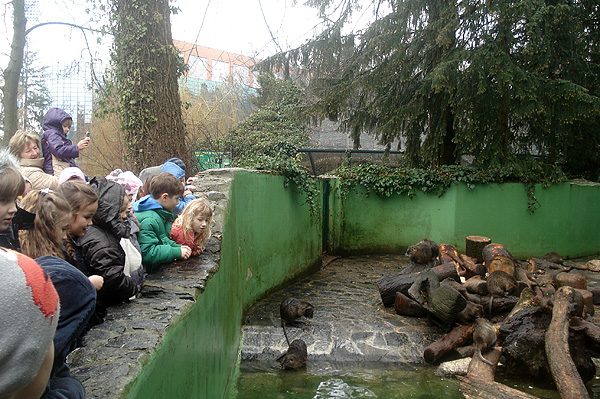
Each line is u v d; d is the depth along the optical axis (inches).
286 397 174.9
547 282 260.5
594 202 483.8
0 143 388.5
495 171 438.3
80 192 84.7
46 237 73.4
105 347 77.4
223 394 160.9
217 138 503.8
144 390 70.1
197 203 147.4
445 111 459.5
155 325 88.4
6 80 392.5
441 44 407.8
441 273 278.1
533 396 171.8
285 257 330.0
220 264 157.5
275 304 278.2
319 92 488.1
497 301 235.3
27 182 109.5
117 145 467.8
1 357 39.5
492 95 403.9
